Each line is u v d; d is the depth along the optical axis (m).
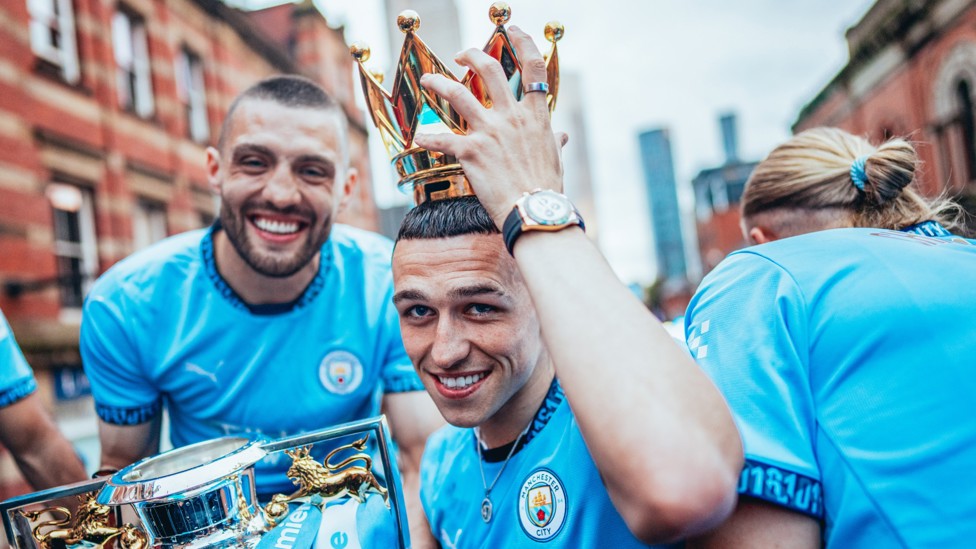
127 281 1.69
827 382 0.76
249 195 1.55
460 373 0.95
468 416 0.96
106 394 1.68
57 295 6.68
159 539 0.91
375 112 1.06
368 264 1.83
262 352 1.68
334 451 0.99
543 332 0.72
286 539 0.93
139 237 8.50
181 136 9.32
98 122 7.67
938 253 0.83
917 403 0.71
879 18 12.25
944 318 0.74
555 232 0.76
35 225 6.55
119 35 8.48
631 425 0.63
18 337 6.02
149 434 1.76
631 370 0.65
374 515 0.98
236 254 1.65
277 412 1.70
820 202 1.17
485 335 0.93
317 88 1.68
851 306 0.77
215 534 0.91
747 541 0.73
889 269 0.79
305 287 1.71
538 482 0.98
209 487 0.90
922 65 11.20
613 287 0.71
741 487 0.72
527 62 0.82
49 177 6.89
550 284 0.72
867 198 1.14
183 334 1.67
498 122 0.81
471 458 1.14
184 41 9.81
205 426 1.74
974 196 8.98
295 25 14.98
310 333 1.71
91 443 6.71
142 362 1.67
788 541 0.72
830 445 0.74
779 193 1.21
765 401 0.75
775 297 0.82
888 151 1.11
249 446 0.97
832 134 1.26
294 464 0.99
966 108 10.27
